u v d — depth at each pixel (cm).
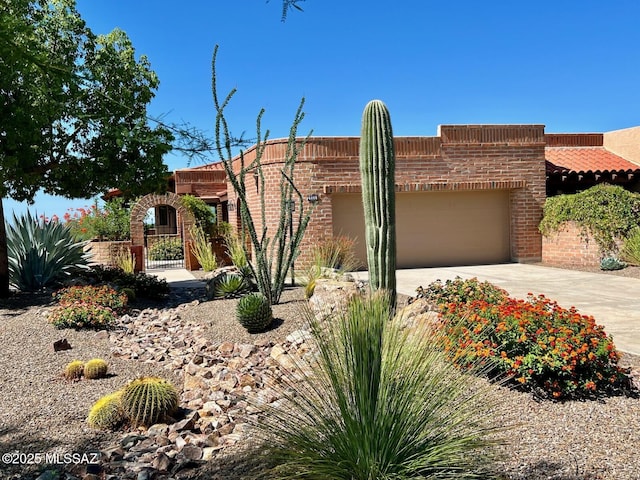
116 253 1769
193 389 528
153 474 344
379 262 674
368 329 286
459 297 634
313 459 268
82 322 791
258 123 854
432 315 520
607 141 1919
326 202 1411
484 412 338
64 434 423
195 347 693
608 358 446
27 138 872
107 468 356
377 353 282
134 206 1784
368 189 677
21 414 464
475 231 1566
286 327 729
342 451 272
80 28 982
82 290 938
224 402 479
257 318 723
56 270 1158
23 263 1102
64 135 1008
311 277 1007
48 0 993
